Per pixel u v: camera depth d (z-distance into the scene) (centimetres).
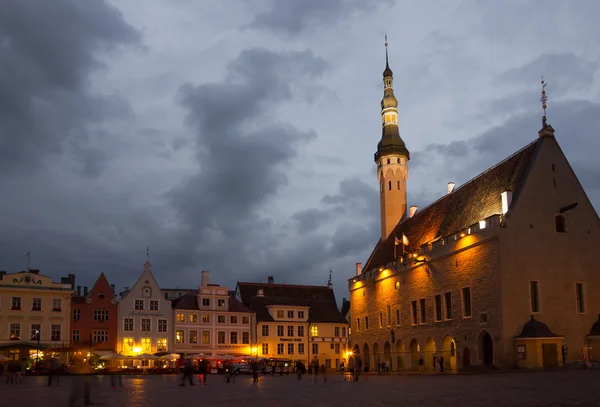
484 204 6344
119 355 7575
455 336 6147
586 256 5759
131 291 8794
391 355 7669
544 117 6056
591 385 3080
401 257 7506
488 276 5622
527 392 2728
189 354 9000
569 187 5875
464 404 2225
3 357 6875
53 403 2606
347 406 2270
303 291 11062
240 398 2892
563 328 5506
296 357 9762
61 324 8231
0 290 7975
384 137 9488
